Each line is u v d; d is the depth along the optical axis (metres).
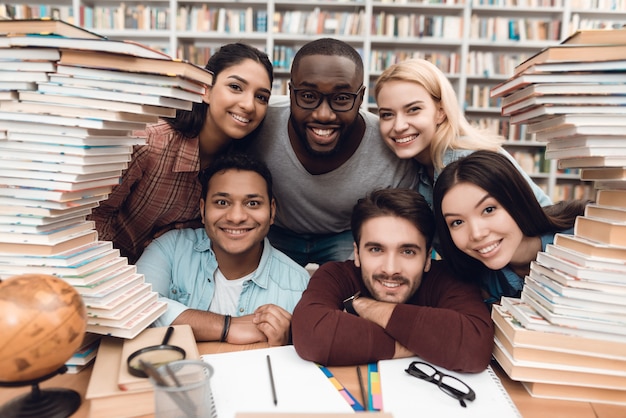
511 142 4.50
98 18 4.27
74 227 0.89
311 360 0.88
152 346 0.79
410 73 1.34
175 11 4.22
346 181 1.56
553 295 0.78
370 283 1.06
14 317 0.60
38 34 0.74
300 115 1.33
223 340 1.00
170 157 1.39
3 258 0.81
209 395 0.69
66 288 0.66
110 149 0.87
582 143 0.77
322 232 1.81
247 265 1.29
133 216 1.53
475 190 0.95
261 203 1.21
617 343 0.76
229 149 1.57
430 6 4.24
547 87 0.75
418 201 1.05
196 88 0.85
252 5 4.32
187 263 1.29
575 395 0.78
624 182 0.78
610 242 0.76
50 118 0.78
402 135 1.40
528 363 0.78
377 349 0.88
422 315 0.90
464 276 1.10
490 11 4.39
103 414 0.68
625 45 0.70
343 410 0.71
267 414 0.61
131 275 0.95
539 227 1.03
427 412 0.71
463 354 0.84
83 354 0.82
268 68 1.41
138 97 0.77
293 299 1.26
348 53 1.30
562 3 4.29
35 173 0.79
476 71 4.40
